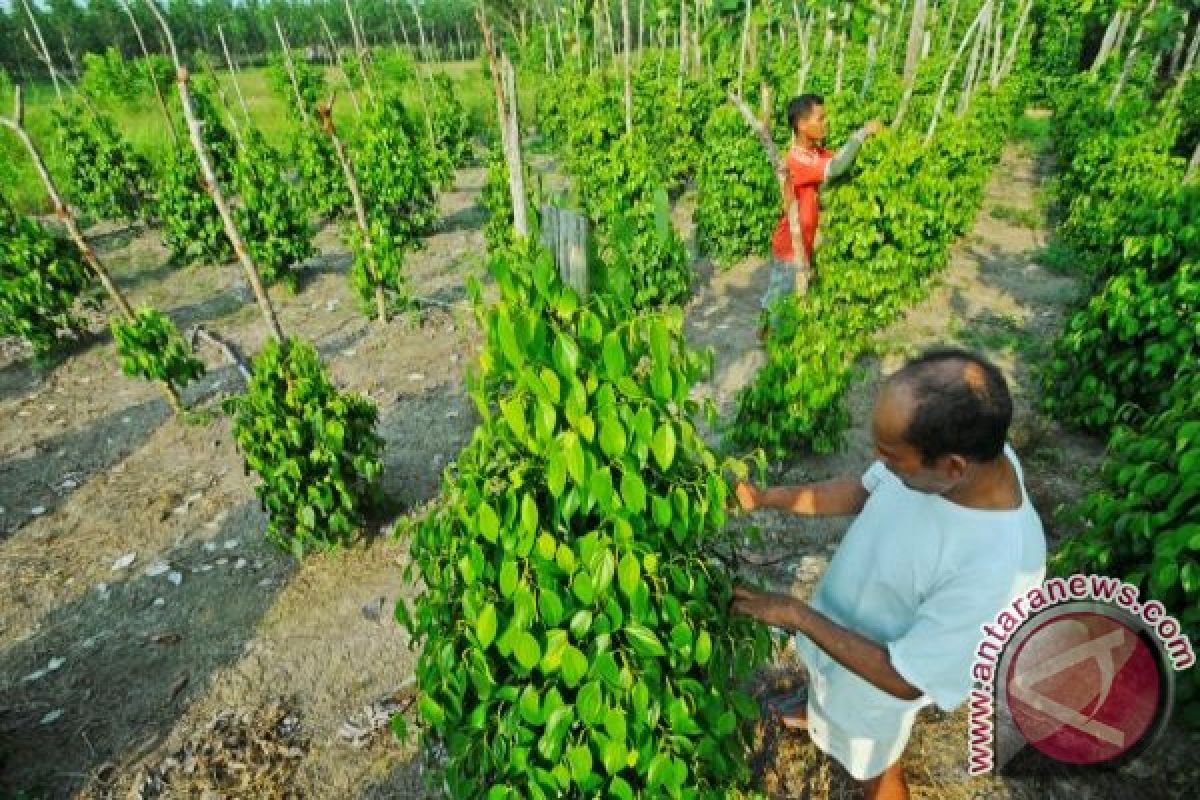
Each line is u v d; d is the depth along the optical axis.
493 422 1.67
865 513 1.92
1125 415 3.99
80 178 9.80
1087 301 4.90
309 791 2.79
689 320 6.47
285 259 7.58
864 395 5.20
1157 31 8.78
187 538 4.22
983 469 1.54
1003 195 10.16
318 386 3.68
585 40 12.88
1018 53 15.40
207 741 2.99
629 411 1.49
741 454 4.41
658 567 1.65
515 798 1.77
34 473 4.91
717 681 1.84
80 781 2.87
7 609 3.75
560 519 1.65
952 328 6.01
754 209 7.14
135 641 3.52
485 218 9.96
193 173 7.94
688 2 13.27
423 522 1.97
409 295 6.66
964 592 1.57
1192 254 3.71
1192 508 2.36
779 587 3.54
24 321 6.07
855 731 2.12
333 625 3.56
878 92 10.12
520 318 1.42
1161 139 7.34
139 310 5.00
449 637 1.81
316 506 3.72
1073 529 3.73
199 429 5.30
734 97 4.18
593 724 1.70
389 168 8.14
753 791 2.43
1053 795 2.54
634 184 6.19
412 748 2.91
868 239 4.95
